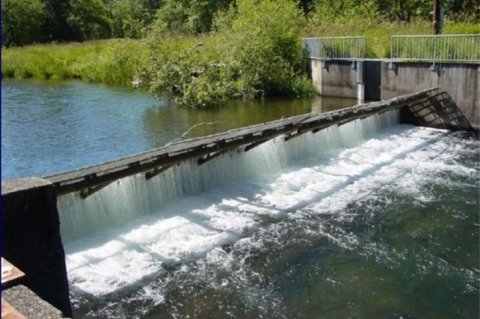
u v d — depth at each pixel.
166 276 7.13
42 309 2.15
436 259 7.86
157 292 6.73
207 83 20.52
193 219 9.03
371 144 14.70
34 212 3.91
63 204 7.71
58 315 2.12
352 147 14.28
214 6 57.44
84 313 6.20
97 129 15.45
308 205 9.96
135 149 13.00
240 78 23.80
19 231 3.84
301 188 10.91
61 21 68.12
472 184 11.41
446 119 17.22
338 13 36.22
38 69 34.62
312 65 24.33
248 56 22.91
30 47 45.22
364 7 35.88
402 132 16.62
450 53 17.45
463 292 6.96
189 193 10.09
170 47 26.81
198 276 7.16
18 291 2.27
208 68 22.98
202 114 18.22
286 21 25.55
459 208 9.94
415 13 39.62
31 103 21.02
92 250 7.67
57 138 14.29
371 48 22.48
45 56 37.03
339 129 14.28
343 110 14.16
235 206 9.74
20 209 3.82
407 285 7.10
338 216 9.45
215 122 16.56
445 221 9.30
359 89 21.61
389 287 7.04
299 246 8.17
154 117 17.55
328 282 7.12
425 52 18.28
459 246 8.30
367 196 10.55
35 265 3.99
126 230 8.41
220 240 8.27
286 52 25.02
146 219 8.90
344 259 7.78
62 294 4.22
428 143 15.23
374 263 7.68
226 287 6.91
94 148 13.14
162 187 9.42
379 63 20.89
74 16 69.56
